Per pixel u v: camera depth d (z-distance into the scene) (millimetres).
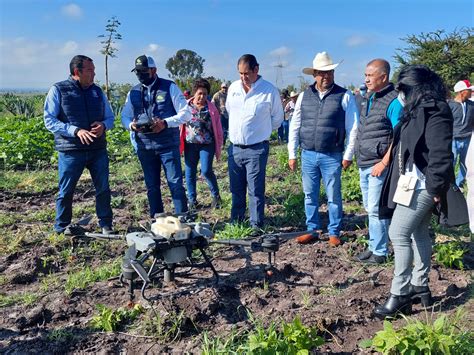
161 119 6238
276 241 4867
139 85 6414
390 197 4141
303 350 3430
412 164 3936
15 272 5258
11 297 4680
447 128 3793
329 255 5703
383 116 5164
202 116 7508
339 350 3760
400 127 4082
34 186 9609
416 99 3861
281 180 10180
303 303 4504
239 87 6254
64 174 6152
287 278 5051
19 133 14172
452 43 31156
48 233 6543
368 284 4789
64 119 6035
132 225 6953
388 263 5375
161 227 4391
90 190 9219
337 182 5988
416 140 3844
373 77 5129
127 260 4359
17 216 7461
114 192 9352
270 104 6246
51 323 4227
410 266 4141
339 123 5832
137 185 10000
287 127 18328
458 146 8695
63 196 6227
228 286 4746
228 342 3715
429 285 4773
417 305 4402
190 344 3822
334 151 5918
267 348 3432
